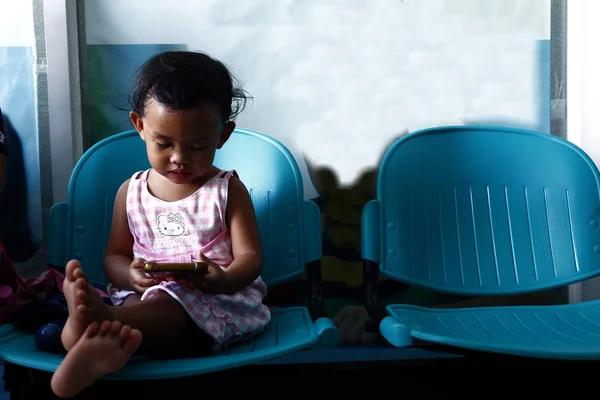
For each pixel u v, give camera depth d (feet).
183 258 4.29
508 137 5.16
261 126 5.65
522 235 5.01
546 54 5.80
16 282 4.45
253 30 5.59
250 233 4.41
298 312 4.66
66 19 5.37
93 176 4.89
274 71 5.63
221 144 4.43
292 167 4.91
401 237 4.86
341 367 4.38
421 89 5.74
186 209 4.43
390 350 5.60
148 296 3.90
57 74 5.40
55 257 4.72
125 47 5.53
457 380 5.25
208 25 5.56
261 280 4.61
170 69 4.03
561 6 5.78
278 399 5.29
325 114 5.69
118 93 5.55
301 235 4.82
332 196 5.74
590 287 5.86
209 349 3.96
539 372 4.96
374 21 5.68
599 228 4.98
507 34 5.76
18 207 5.50
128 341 3.31
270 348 3.67
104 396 4.88
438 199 5.00
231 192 4.47
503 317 4.63
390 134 5.74
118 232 4.57
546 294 5.90
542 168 5.10
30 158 5.49
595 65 5.71
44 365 3.41
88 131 5.58
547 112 5.82
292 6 5.61
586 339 4.10
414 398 5.22
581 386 4.83
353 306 5.80
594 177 5.02
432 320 4.44
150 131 4.02
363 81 5.70
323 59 5.66
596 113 5.72
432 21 5.71
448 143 5.11
